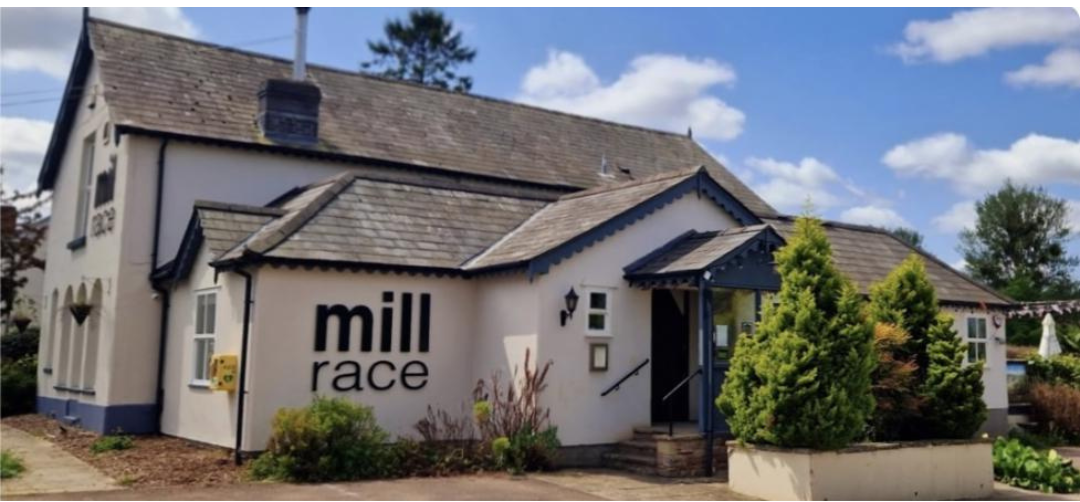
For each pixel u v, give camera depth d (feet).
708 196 52.11
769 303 40.78
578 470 44.91
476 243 52.75
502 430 45.16
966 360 65.98
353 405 42.57
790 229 69.10
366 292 47.19
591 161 80.84
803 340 38.45
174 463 43.42
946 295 66.23
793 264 40.45
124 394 55.62
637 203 49.16
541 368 45.16
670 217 50.72
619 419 47.65
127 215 56.59
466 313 50.39
